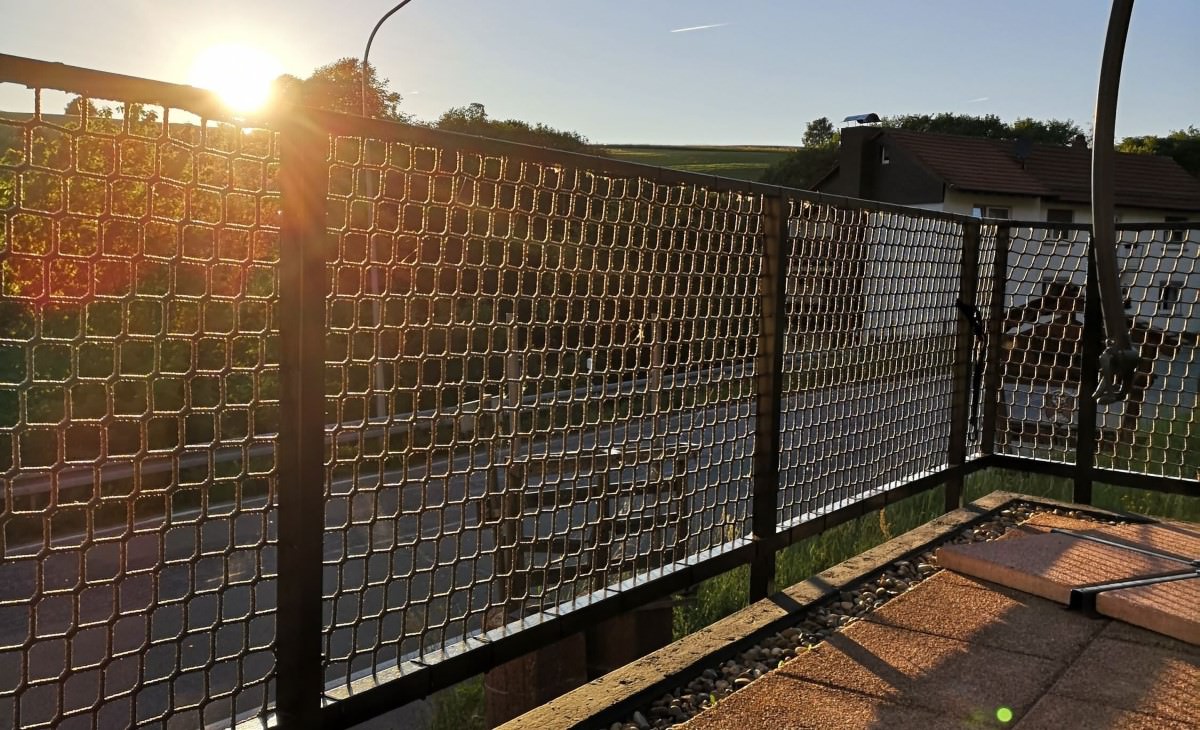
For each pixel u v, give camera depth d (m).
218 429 1.89
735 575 5.69
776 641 3.36
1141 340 5.82
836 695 2.80
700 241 3.23
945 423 5.18
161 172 1.76
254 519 10.67
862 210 4.16
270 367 1.97
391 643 2.31
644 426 3.08
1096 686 2.86
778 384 3.65
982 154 37.41
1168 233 5.14
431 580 2.39
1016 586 3.77
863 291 4.32
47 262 1.62
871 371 4.45
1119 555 4.03
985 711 2.69
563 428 2.74
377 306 2.43
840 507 4.18
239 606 7.85
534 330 2.87
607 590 2.99
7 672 6.65
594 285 2.81
